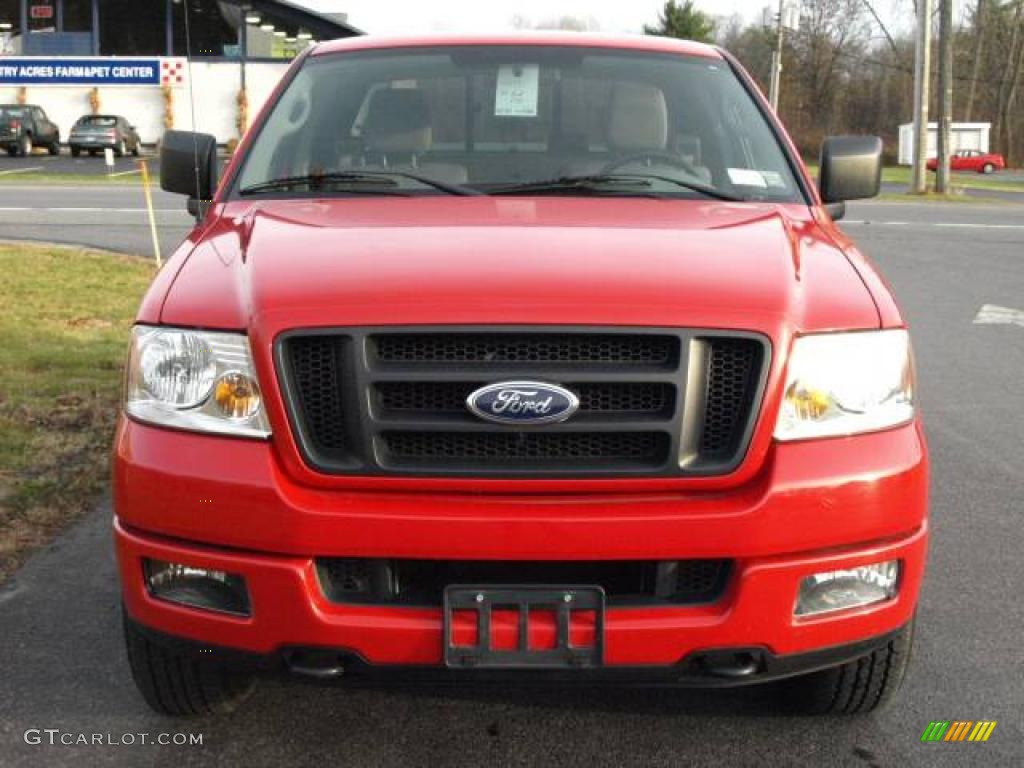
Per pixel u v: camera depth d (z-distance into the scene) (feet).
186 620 9.75
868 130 286.66
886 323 10.12
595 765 10.75
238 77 159.84
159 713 11.68
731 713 11.72
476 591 9.21
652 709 11.81
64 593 14.70
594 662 9.30
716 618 9.32
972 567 15.93
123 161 132.36
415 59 15.02
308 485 9.42
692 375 9.35
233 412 9.58
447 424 9.29
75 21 167.32
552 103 14.30
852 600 9.77
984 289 43.47
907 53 269.44
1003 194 119.03
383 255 10.24
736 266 10.18
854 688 11.09
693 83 14.80
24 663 12.80
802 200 13.19
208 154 14.19
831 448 9.55
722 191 13.16
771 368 9.43
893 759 10.88
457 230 10.96
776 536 9.32
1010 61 274.16
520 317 9.25
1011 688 12.34
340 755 10.93
